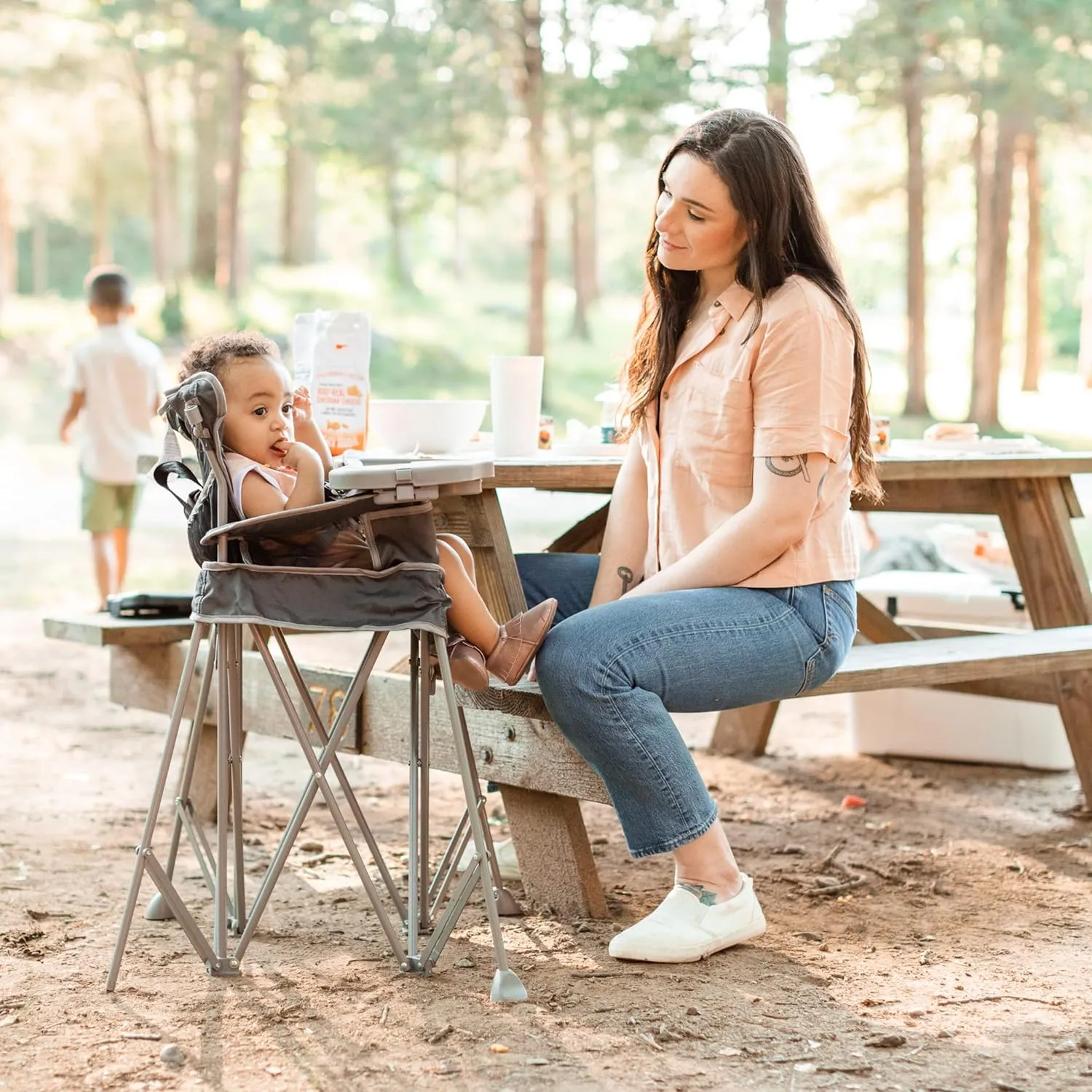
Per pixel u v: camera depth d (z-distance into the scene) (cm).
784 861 360
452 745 323
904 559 555
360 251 5000
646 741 270
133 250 4959
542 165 1956
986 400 2014
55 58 2662
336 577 253
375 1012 250
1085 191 3291
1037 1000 261
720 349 289
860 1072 227
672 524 299
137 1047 235
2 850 361
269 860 357
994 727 467
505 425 354
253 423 264
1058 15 1606
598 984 265
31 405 2119
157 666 414
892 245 3073
